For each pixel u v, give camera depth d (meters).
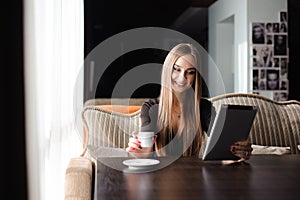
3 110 1.59
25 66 1.88
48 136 2.41
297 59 6.21
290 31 6.21
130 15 6.52
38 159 1.95
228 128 1.88
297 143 3.17
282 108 3.26
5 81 1.61
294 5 6.20
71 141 3.42
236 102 3.16
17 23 1.71
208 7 7.61
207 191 1.33
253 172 1.68
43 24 2.13
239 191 1.33
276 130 3.16
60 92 2.64
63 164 2.98
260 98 3.23
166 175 1.61
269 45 6.19
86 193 1.95
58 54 2.61
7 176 1.61
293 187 1.39
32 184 1.91
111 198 1.24
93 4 6.38
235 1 6.52
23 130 1.74
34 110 1.91
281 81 6.20
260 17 6.17
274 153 2.86
